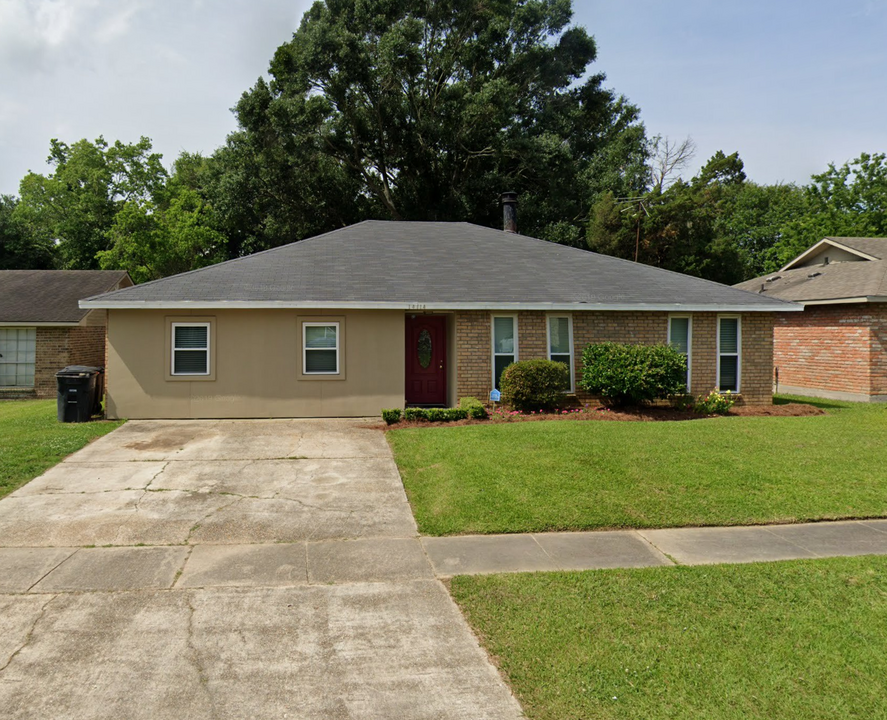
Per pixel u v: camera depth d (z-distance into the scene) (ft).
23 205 131.23
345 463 31.22
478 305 44.39
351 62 102.78
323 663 13.58
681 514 23.65
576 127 129.49
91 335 72.28
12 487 26.50
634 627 15.08
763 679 12.87
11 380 64.85
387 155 116.16
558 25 126.52
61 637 14.53
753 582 17.76
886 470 29.14
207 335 43.52
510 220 68.28
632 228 107.24
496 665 13.52
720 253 107.14
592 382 45.24
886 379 56.08
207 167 132.16
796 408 48.06
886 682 12.80
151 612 15.88
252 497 25.85
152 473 29.07
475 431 36.60
